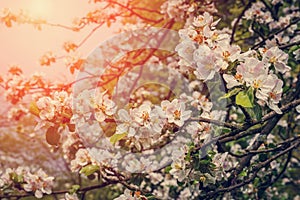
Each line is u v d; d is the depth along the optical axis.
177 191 5.24
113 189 6.14
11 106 5.03
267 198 5.05
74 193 3.37
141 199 2.64
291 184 6.91
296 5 5.25
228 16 5.75
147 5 5.50
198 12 4.14
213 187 3.06
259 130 3.07
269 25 4.36
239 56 2.32
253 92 2.23
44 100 2.54
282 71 2.43
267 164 3.23
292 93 3.72
